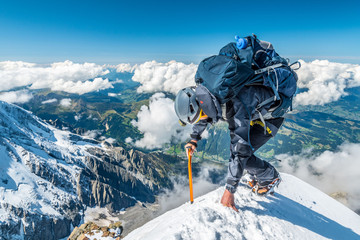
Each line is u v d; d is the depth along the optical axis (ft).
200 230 10.71
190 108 10.57
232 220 12.28
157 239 10.80
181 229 10.54
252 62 10.48
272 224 13.47
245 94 10.41
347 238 16.88
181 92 10.73
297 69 11.95
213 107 9.91
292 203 18.79
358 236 18.29
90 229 24.53
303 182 25.77
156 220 17.20
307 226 15.64
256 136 12.41
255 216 13.61
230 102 10.32
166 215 16.81
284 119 12.67
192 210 13.14
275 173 15.34
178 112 10.74
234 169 12.07
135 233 16.67
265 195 16.40
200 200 14.97
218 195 14.53
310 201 21.62
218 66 9.86
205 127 11.76
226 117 10.69
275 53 11.47
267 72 10.57
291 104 12.16
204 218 11.51
